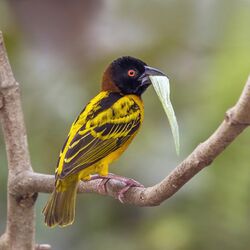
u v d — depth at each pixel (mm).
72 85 13094
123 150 9242
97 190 7891
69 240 12523
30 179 7398
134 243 12297
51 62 13609
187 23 13516
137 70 9742
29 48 13789
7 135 7473
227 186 11695
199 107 12031
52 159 12414
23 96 12969
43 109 12750
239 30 11922
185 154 11922
